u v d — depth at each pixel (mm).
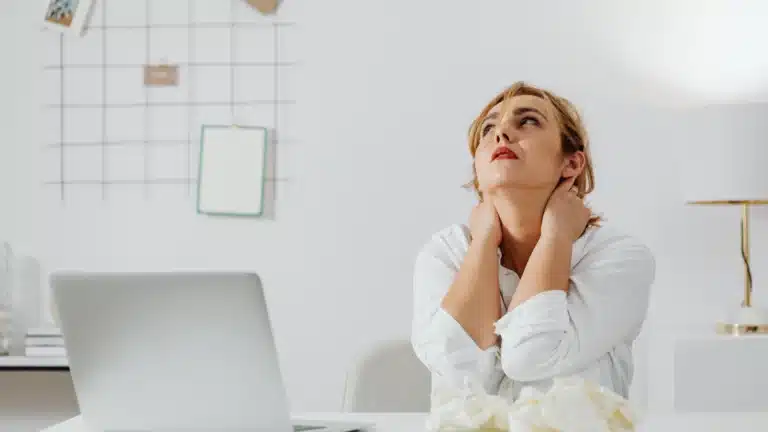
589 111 3246
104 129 3389
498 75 3271
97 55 3393
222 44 3359
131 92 3383
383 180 3303
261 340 1089
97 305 1133
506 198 1511
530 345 1386
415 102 3295
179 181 3369
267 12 3338
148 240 3365
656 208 3229
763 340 2789
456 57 3281
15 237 3389
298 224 3328
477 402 1029
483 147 1556
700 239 3217
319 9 3326
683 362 2811
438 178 3289
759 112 2789
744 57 3205
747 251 3002
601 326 1430
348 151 3314
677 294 3223
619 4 3238
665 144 3227
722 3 3211
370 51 3309
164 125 3373
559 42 3258
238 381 1117
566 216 1511
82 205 3383
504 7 3268
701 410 2797
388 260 3301
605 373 1467
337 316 3312
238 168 3336
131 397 1166
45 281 3379
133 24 3383
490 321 1467
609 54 3242
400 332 3291
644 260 1520
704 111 2867
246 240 3346
